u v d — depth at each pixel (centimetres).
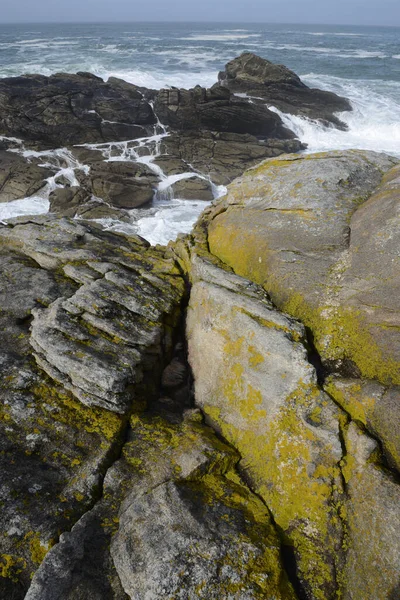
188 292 858
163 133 3219
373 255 700
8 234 998
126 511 517
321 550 500
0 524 503
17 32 18262
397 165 916
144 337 708
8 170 2519
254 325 666
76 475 560
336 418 565
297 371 611
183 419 663
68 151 2881
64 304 735
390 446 529
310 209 832
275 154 2867
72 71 5419
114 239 1027
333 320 668
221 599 445
